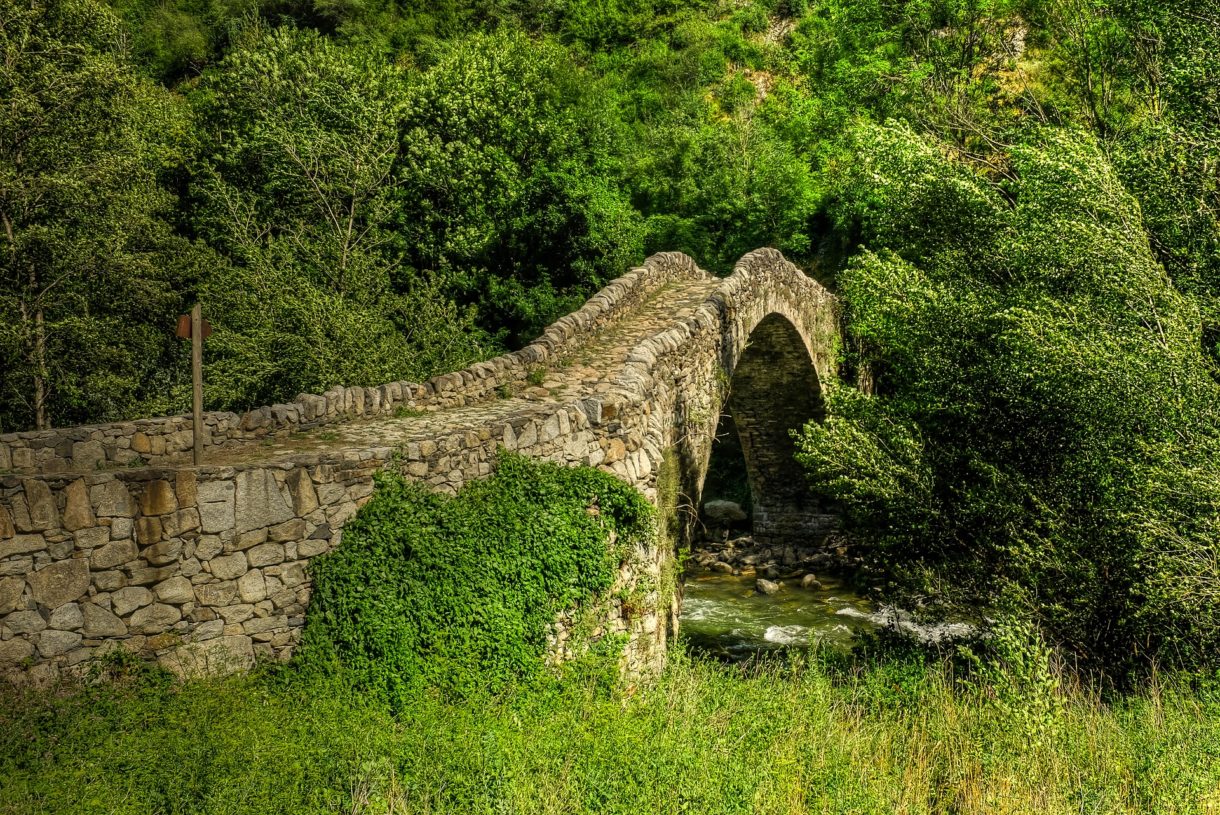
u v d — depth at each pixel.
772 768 8.10
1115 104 19.41
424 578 8.73
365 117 24.55
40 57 18.34
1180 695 10.30
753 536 25.50
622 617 10.16
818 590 21.25
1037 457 13.84
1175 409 11.12
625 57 41.84
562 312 23.80
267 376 16.70
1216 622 10.74
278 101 25.92
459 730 7.73
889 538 14.29
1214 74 12.92
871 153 16.91
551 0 45.09
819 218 32.12
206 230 24.83
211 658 7.61
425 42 42.44
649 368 11.94
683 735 8.51
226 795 6.27
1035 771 8.30
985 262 15.27
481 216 24.88
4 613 6.58
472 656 8.64
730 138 32.06
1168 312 11.69
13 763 6.16
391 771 6.89
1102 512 12.02
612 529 10.18
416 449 9.18
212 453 10.21
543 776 7.28
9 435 9.51
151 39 46.72
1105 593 12.00
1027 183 14.02
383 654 8.16
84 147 19.20
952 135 22.75
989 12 24.17
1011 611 12.41
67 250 18.11
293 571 8.18
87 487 7.01
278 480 8.10
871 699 11.03
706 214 31.44
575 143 26.50
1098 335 11.86
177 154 27.08
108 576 7.10
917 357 15.17
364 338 17.05
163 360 21.27
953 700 10.62
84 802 5.88
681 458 12.98
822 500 24.88
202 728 6.87
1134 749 8.80
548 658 9.32
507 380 13.64
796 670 11.92
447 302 22.80
